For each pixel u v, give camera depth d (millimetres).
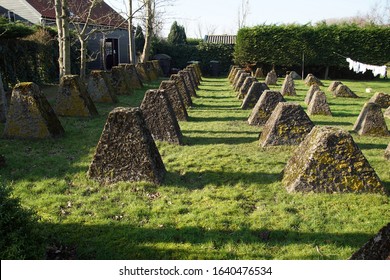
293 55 31391
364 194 5492
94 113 11578
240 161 7184
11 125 8391
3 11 27391
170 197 5500
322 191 5551
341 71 32000
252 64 32688
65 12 14617
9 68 16812
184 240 4383
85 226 4637
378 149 8484
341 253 4113
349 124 11328
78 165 6750
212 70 32625
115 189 5758
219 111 13172
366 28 30141
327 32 30531
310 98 15445
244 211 5062
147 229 4586
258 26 31734
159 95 8492
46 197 5402
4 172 6344
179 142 8414
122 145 5957
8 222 3428
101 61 30062
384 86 25156
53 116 8875
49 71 21391
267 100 10703
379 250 3098
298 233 4520
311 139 5883
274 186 5887
